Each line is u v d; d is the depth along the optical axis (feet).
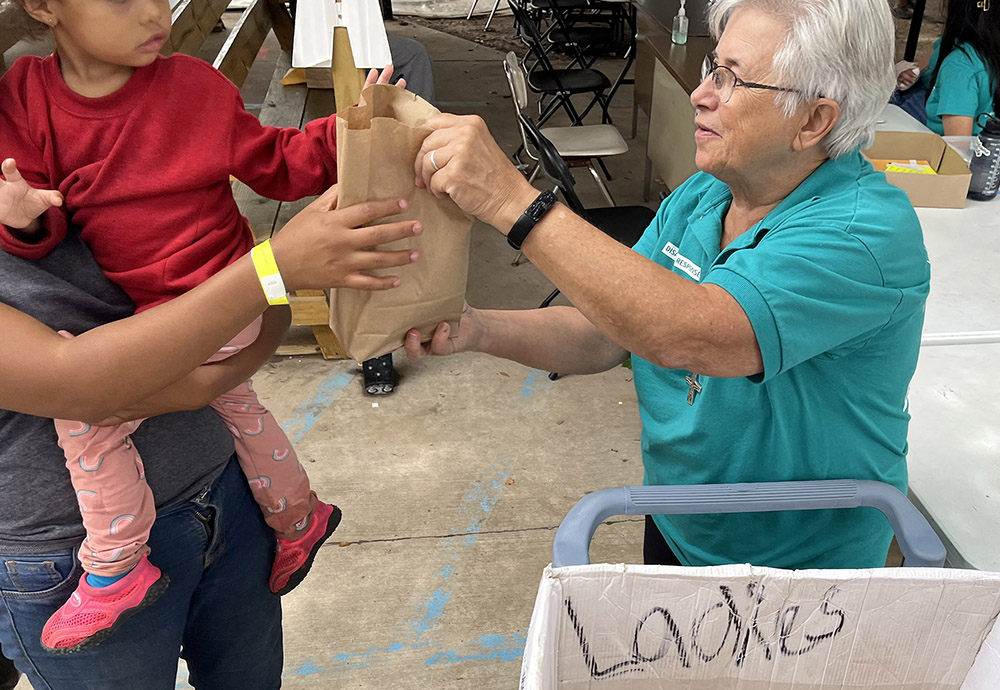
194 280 3.77
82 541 4.09
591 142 15.64
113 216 3.62
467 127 3.62
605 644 4.09
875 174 4.69
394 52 13.94
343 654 8.58
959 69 12.44
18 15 3.40
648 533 6.46
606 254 3.90
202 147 3.67
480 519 10.23
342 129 3.31
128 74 3.55
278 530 5.20
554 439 11.54
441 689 8.23
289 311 4.40
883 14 4.11
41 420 3.85
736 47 4.28
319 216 3.44
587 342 5.84
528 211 3.82
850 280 4.16
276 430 4.96
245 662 5.38
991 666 3.98
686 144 14.46
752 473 5.05
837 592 3.95
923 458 5.87
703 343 4.01
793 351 4.10
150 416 3.88
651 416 5.51
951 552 5.17
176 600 4.53
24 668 4.54
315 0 5.35
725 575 3.92
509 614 9.03
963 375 6.79
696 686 4.27
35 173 3.50
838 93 4.16
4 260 3.47
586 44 21.18
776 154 4.48
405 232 3.53
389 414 11.97
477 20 30.45
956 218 9.61
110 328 3.29
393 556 9.71
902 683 4.21
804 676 4.21
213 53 20.21
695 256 5.25
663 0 17.65
